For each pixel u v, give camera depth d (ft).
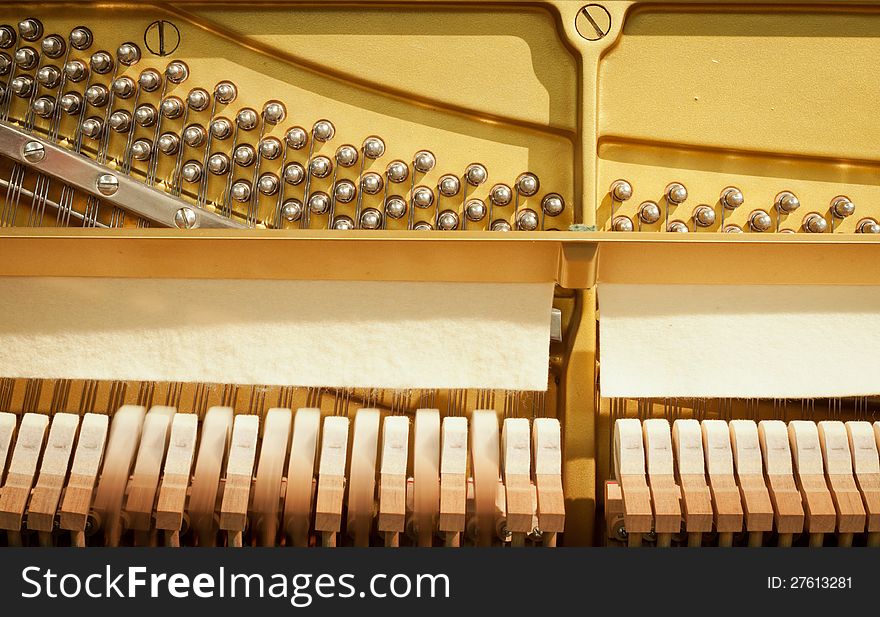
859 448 3.56
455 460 3.53
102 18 4.46
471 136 4.33
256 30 4.38
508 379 3.65
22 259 3.60
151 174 4.33
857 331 3.70
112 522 3.43
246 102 4.39
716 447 3.54
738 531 3.43
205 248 3.53
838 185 4.27
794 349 3.68
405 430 3.58
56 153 4.24
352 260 3.60
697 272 3.64
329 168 4.29
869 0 4.25
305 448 3.54
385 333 3.70
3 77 4.42
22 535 3.64
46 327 3.70
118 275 3.70
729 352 3.68
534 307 3.70
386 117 4.36
